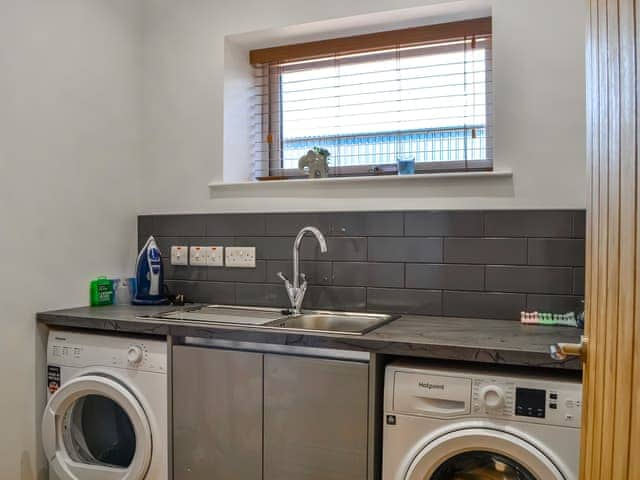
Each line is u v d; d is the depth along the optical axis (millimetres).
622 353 698
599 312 854
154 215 2664
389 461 1603
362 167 2518
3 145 2023
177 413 1920
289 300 2385
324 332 1744
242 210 2492
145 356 1975
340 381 1672
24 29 2111
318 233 2201
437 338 1660
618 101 723
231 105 2580
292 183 2385
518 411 1468
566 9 1997
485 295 2084
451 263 2131
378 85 2494
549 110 2014
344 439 1668
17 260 2080
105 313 2188
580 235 1970
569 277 1980
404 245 2197
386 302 2225
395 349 1610
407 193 2205
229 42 2566
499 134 2074
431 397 1555
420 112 2426
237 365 1825
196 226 2574
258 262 2445
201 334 1874
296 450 1738
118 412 2107
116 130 2553
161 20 2662
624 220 691
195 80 2586
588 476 937
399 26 2395
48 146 2209
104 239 2486
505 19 2070
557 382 1455
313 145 2627
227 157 2551
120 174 2578
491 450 1480
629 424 659
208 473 1877
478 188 2104
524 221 2037
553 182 2008
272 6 2438
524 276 2035
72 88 2320
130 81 2633
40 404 2178
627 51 675
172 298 2520
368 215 2252
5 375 2041
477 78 2322
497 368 1585
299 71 2656
